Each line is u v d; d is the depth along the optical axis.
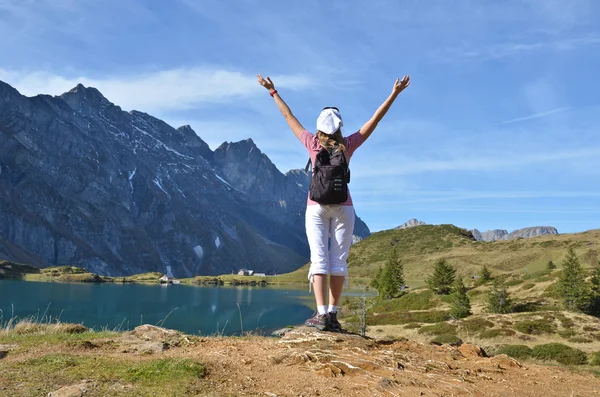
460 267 155.62
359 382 4.11
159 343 5.50
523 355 29.67
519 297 63.56
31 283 152.25
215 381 4.01
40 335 6.69
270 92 5.32
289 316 88.94
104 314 81.12
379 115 5.08
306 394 3.79
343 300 96.38
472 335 43.88
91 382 3.78
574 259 57.31
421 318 57.44
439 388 4.14
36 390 3.58
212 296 137.75
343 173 4.84
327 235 5.21
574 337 39.59
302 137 5.07
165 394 3.60
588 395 4.45
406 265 173.50
